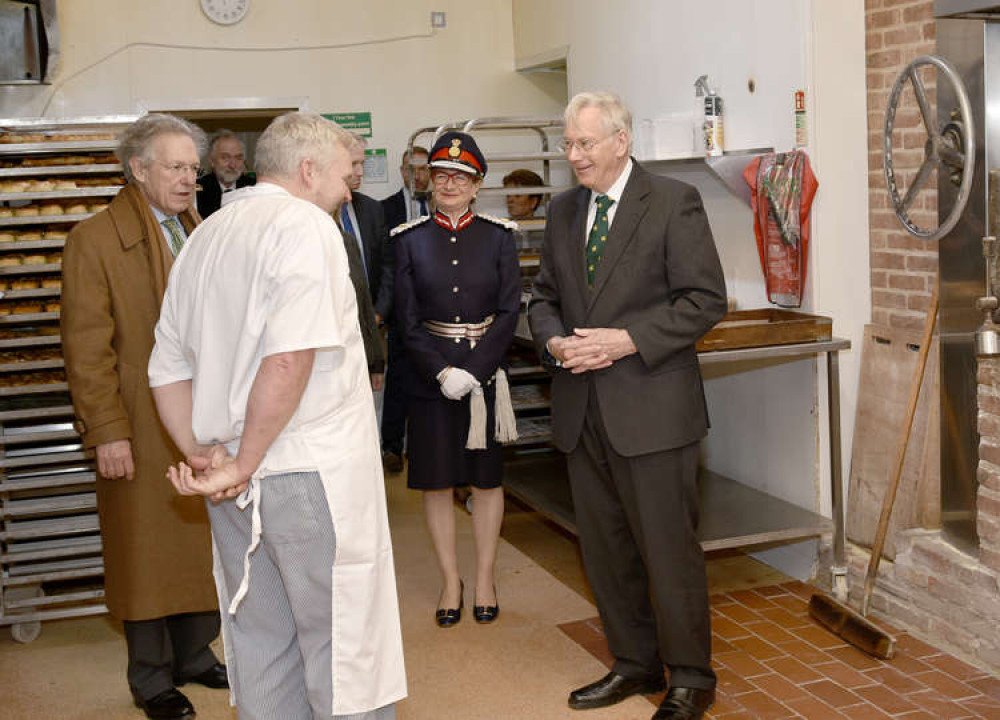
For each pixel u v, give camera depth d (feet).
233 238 7.32
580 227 10.12
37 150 12.22
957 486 11.35
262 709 7.86
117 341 9.99
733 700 10.37
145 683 10.50
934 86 11.73
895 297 12.62
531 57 21.15
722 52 14.49
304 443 7.29
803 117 12.76
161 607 10.24
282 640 7.90
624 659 10.48
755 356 11.92
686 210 9.65
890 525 12.48
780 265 13.20
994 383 10.71
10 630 13.01
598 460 10.09
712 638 11.89
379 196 21.76
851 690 10.48
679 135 14.65
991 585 10.74
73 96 19.88
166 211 9.95
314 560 7.40
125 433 9.80
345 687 7.52
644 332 9.45
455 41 21.72
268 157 7.61
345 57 21.25
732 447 15.23
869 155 12.87
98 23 19.88
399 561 15.12
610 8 17.84
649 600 10.56
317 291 7.01
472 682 11.05
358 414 7.55
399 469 20.22
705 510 13.61
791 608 12.67
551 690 10.81
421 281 12.08
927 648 11.33
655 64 16.48
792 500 13.96
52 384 12.21
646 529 9.75
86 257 9.79
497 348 12.07
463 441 12.27
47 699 11.12
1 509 12.35
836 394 12.42
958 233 10.98
